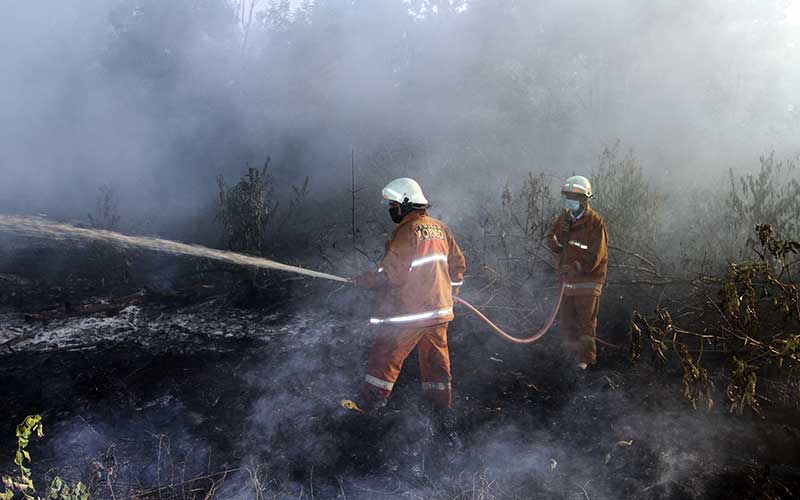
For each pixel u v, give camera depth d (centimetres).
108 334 563
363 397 410
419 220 405
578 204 490
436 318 400
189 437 394
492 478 350
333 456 371
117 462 364
